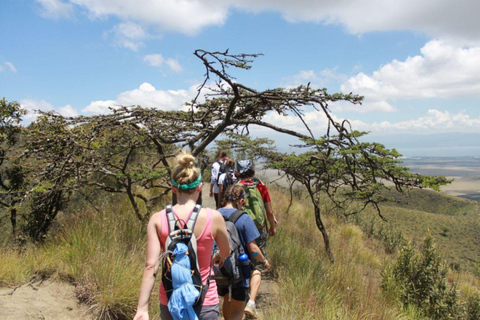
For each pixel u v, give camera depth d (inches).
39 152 216.5
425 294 285.9
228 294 124.6
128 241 199.5
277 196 550.3
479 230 2677.2
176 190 83.1
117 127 231.3
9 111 235.3
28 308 120.5
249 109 296.0
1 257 154.0
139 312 69.5
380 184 237.6
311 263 237.5
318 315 165.0
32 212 230.5
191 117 271.1
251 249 124.6
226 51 213.3
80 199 291.3
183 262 73.9
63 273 150.6
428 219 2982.3
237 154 358.6
